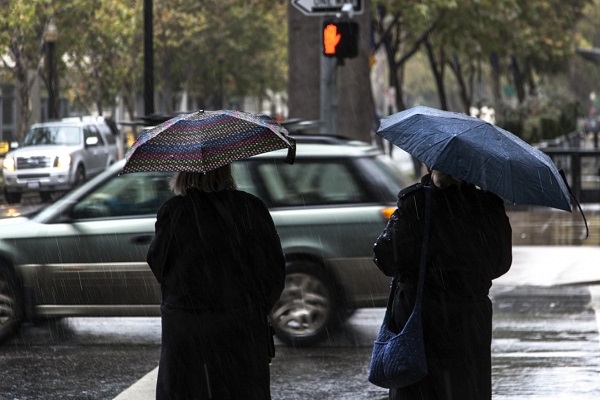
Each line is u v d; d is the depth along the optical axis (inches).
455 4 2642.7
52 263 883.4
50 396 719.7
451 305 485.4
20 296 886.4
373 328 966.4
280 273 485.4
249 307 482.6
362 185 884.0
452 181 494.6
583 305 1100.5
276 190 882.8
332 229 872.3
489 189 470.6
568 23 4269.2
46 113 4800.7
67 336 936.3
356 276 872.3
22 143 2736.2
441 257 484.1
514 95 4554.6
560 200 476.7
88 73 4544.8
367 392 732.0
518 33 3225.9
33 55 3688.5
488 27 3038.9
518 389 735.7
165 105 4697.3
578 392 726.5
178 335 481.1
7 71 3747.5
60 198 910.4
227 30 4943.4
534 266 1342.3
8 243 886.4
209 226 478.9
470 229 485.4
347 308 879.1
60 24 3506.4
